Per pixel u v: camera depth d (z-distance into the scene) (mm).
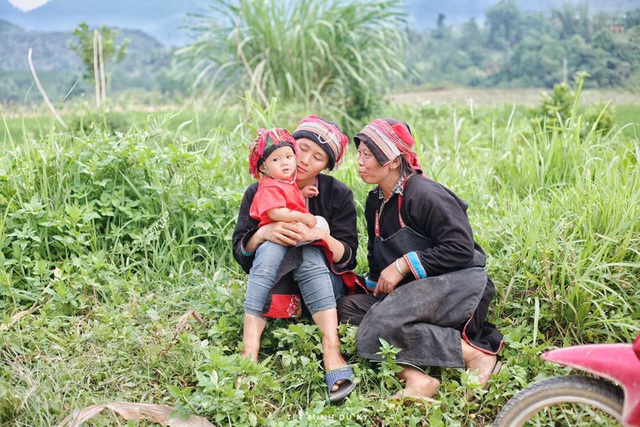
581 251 4113
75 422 3203
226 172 5230
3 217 4551
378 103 10789
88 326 3988
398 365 3607
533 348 3668
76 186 4816
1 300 4195
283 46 10609
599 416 3223
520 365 3664
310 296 3754
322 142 3758
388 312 3645
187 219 4895
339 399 3525
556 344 3951
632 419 2684
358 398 3469
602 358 2773
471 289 3689
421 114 11172
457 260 3662
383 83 10609
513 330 3842
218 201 4883
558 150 5707
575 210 4559
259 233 3760
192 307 4262
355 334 3732
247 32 10781
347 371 3572
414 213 3738
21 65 102938
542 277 4055
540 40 36656
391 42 11258
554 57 33469
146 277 4512
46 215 4566
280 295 3771
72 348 3855
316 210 3977
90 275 4395
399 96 19016
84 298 4234
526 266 4199
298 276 3758
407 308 3633
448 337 3619
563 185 5426
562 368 3641
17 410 3314
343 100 10281
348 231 3977
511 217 4637
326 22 10211
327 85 10719
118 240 4637
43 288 4277
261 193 3699
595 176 4930
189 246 4742
